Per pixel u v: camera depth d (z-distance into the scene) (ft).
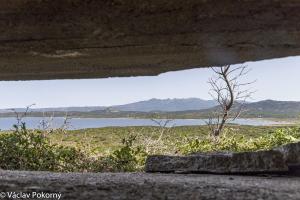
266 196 17.92
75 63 19.02
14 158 36.86
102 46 16.93
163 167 30.48
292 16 15.03
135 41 16.48
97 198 16.88
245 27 15.55
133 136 43.50
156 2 14.52
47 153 37.63
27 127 43.06
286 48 17.39
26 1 14.46
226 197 17.65
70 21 15.33
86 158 38.96
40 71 20.33
